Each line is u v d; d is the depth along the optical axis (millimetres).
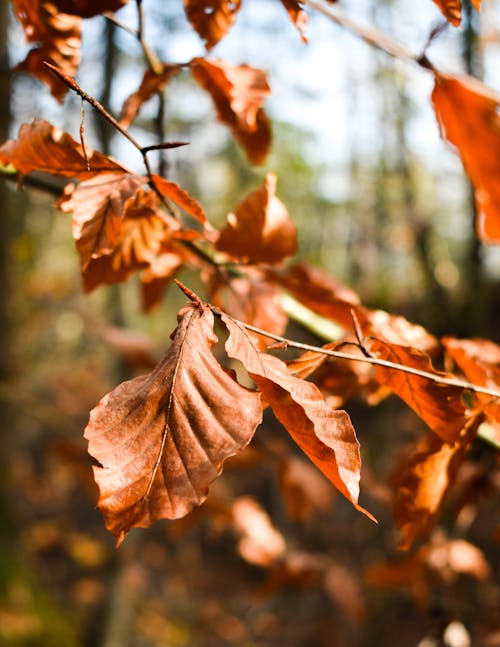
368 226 4289
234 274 464
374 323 456
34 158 357
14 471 2174
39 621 1775
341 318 464
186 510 282
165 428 293
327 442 299
